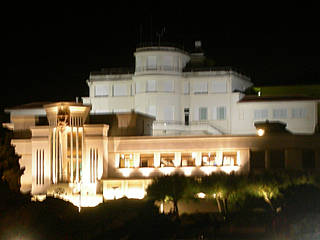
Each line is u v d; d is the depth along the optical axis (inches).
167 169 4254.4
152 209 3809.1
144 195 4104.3
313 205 3590.1
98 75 5541.3
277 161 4212.6
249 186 3853.3
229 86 5310.0
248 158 4212.6
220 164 4234.7
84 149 4264.3
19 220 3262.8
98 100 5506.9
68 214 3543.3
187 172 4247.0
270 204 3796.8
